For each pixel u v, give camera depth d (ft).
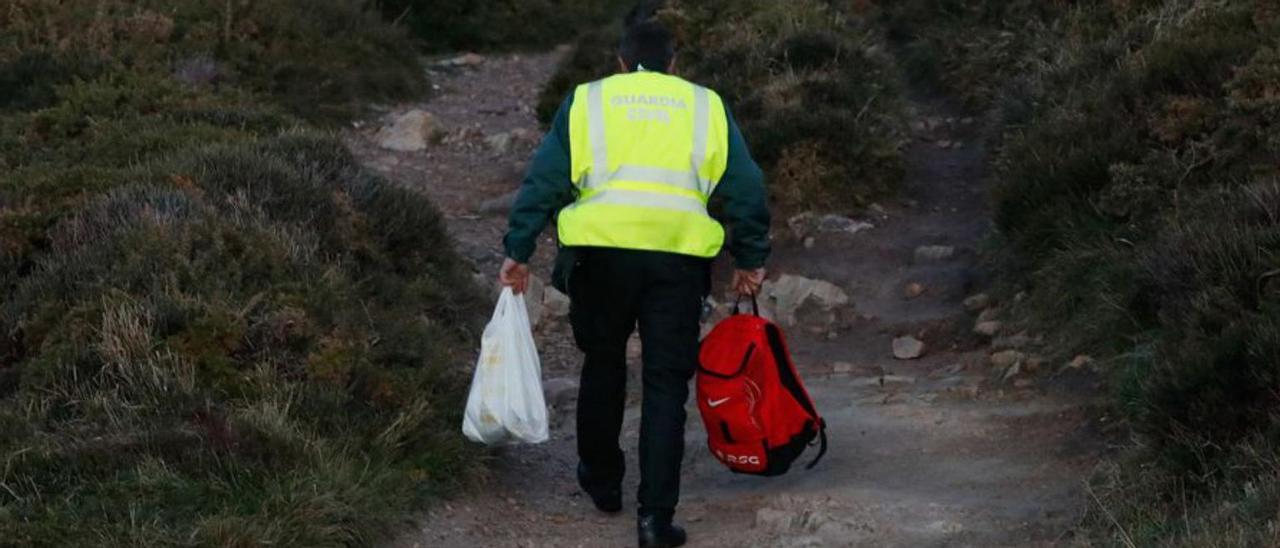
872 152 74.69
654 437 37.83
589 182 37.78
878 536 37.93
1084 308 52.65
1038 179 60.59
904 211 73.61
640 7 47.65
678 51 91.86
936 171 79.66
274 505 36.14
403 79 109.60
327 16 110.63
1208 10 66.59
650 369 38.14
